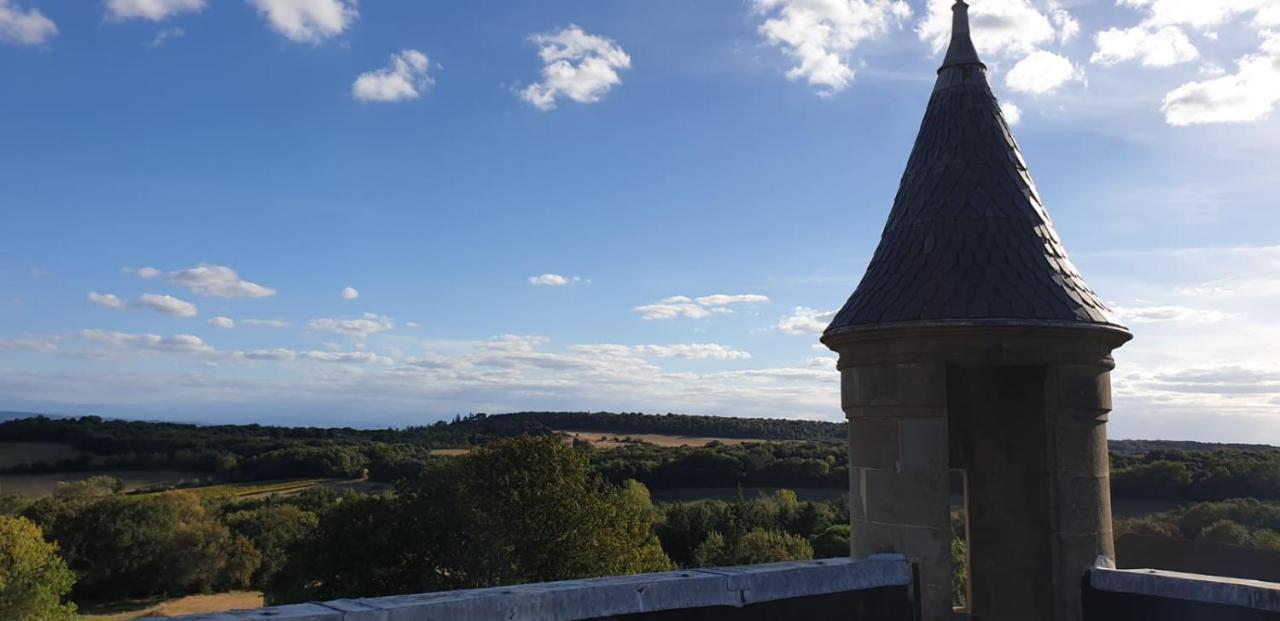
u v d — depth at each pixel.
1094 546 6.09
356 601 3.96
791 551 50.03
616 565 36.09
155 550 56.88
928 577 5.80
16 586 38.75
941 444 5.88
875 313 6.24
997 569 7.20
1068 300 6.11
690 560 57.56
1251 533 29.95
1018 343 5.95
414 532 33.09
